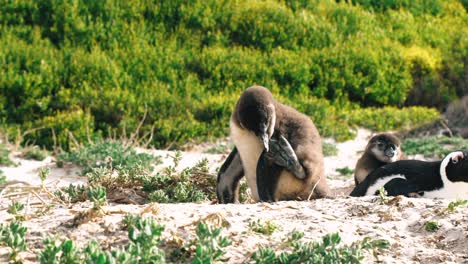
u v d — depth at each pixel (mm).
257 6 47250
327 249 9906
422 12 53750
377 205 12617
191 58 42969
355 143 37594
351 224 11664
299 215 12000
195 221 10742
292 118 17453
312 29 47125
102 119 37781
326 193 17625
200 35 45250
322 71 44375
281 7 47656
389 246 10727
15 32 42562
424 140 34156
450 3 55469
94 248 8633
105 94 38500
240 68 42625
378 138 23359
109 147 25891
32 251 9844
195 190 17016
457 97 44812
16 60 39906
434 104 45250
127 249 8688
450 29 51969
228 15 46344
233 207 12352
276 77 43125
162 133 36562
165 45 43812
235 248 10133
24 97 38469
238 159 17984
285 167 16938
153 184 17141
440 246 11109
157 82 40844
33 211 13125
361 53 45406
